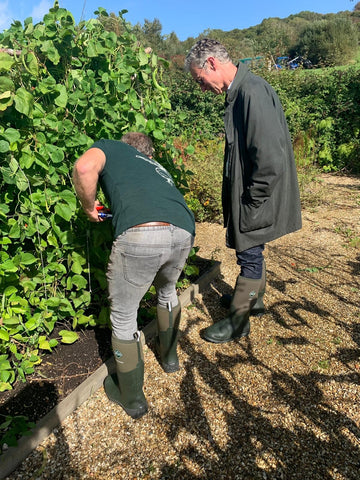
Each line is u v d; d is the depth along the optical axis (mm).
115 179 1781
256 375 2357
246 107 2141
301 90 8273
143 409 2070
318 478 1711
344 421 1995
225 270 3768
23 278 2234
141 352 1998
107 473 1771
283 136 2154
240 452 1853
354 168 7355
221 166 5516
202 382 2320
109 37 2396
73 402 2082
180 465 1802
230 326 2664
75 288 2707
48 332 2363
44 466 1795
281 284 3465
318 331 2764
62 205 2176
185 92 9445
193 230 1915
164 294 2193
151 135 2783
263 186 2170
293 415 2051
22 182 1989
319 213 5316
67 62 2285
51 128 2078
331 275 3594
